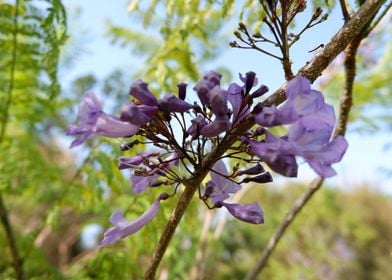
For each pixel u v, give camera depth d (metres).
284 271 0.80
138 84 0.15
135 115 0.14
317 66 0.15
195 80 0.35
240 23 0.17
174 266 0.43
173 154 0.17
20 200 0.52
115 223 0.16
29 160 0.43
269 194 0.97
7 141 0.42
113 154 0.31
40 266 0.40
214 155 0.15
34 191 0.45
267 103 0.15
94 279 0.30
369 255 1.46
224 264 0.95
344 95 0.24
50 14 0.29
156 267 0.17
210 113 0.15
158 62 0.34
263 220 0.16
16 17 0.32
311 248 0.86
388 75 0.49
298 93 0.14
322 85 0.43
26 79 0.37
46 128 0.65
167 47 0.34
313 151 0.14
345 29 0.15
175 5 0.32
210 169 0.15
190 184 0.16
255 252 1.01
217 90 0.14
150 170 0.17
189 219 0.36
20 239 0.40
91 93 0.15
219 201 0.16
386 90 0.51
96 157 0.31
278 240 0.31
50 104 0.41
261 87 0.15
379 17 0.21
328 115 0.14
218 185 0.17
